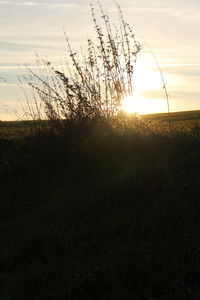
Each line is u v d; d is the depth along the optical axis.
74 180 9.66
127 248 6.39
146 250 6.27
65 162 10.38
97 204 8.02
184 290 5.43
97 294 5.54
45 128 11.58
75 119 11.24
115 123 11.00
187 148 9.21
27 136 11.95
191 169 8.36
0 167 10.59
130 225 7.12
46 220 7.96
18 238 7.39
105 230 7.11
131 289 5.55
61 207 8.23
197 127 10.78
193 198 7.44
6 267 6.50
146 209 7.60
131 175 8.59
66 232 7.27
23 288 5.78
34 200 9.22
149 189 8.14
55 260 6.42
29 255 6.67
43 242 6.92
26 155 10.91
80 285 5.64
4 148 11.52
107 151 10.21
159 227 6.89
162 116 23.69
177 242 6.40
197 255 5.97
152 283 5.59
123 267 5.91
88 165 10.02
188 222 6.85
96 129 10.85
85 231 7.17
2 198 9.57
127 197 8.05
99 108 11.38
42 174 10.16
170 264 5.88
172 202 7.43
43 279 5.87
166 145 9.51
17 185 9.98
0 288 5.91
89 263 6.16
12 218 8.65
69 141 10.85
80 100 11.36
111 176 9.20
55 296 5.55
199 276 5.61
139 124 10.96
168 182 8.02
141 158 9.31
